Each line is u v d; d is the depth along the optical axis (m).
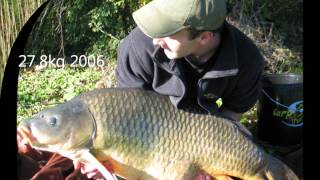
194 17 0.96
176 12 0.96
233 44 1.06
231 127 1.08
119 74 1.19
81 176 1.18
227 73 1.06
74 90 2.24
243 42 1.12
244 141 1.09
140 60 1.11
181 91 1.05
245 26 2.60
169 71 1.06
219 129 1.07
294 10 2.86
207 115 1.07
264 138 1.76
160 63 1.06
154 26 0.96
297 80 1.85
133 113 1.03
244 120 1.89
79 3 2.79
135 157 1.04
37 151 1.29
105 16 2.75
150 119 1.03
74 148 1.02
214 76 1.07
